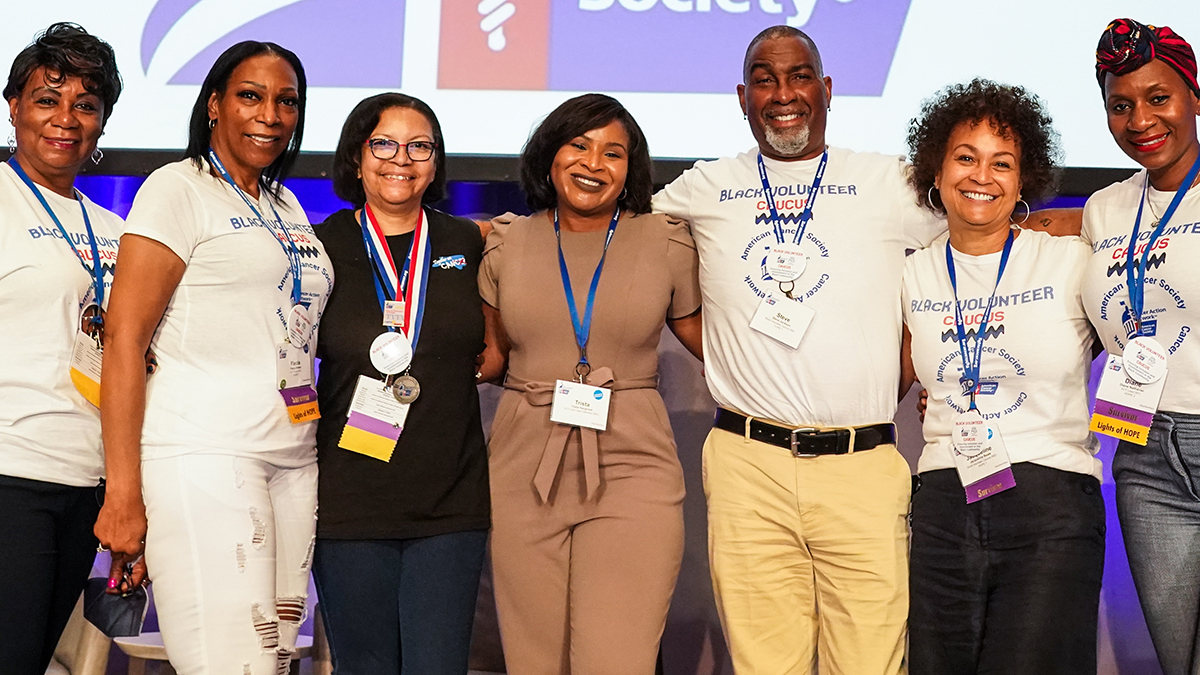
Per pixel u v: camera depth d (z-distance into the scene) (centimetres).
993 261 257
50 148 248
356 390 247
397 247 261
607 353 263
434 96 354
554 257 268
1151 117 242
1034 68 340
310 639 350
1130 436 245
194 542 217
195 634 216
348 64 355
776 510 262
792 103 266
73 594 243
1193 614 244
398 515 244
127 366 214
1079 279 255
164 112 359
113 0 360
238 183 243
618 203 275
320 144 356
